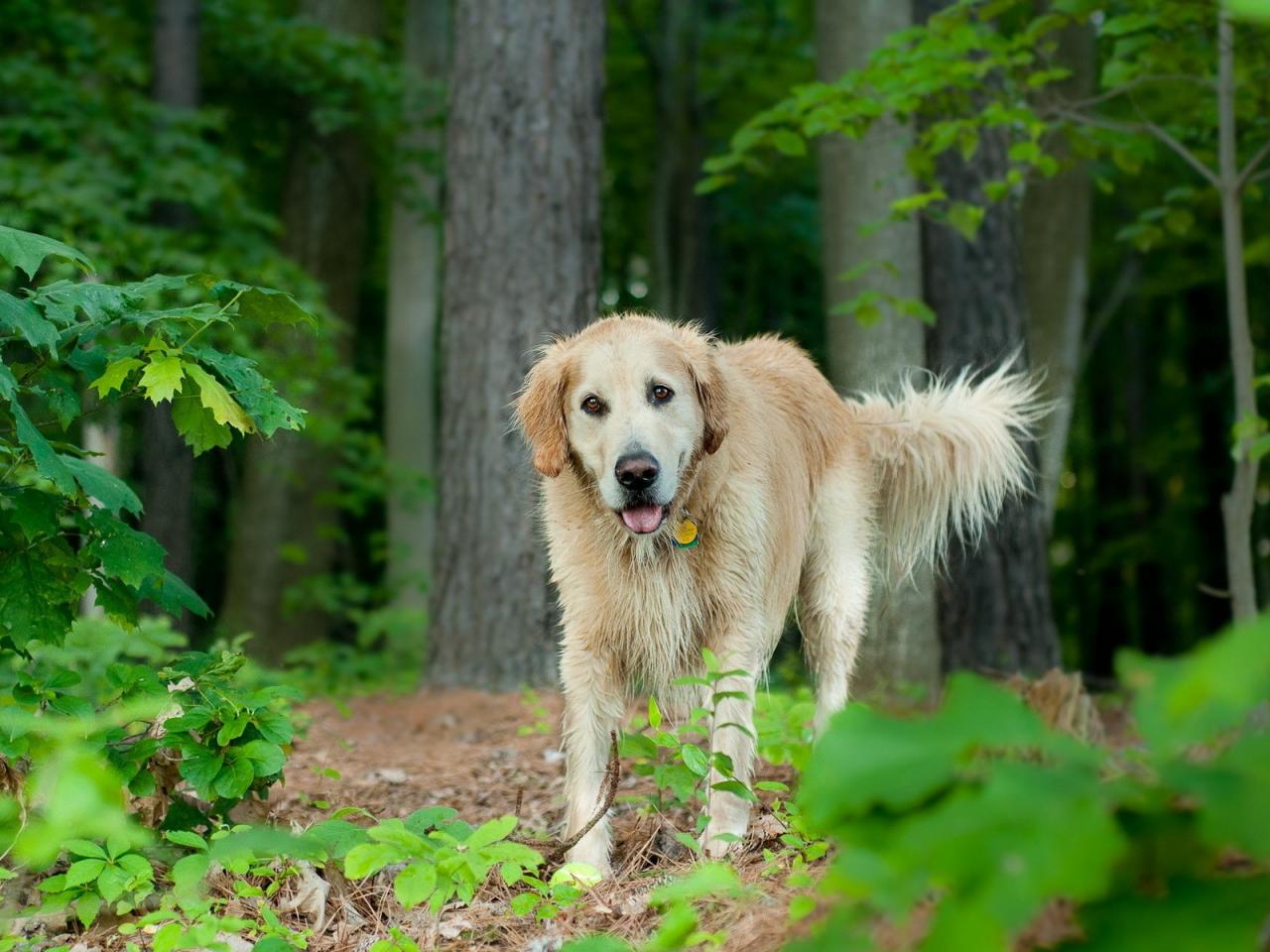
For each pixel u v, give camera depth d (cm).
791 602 478
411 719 703
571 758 404
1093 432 2098
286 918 330
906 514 561
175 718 340
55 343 310
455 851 304
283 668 1082
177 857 341
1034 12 938
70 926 321
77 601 357
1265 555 1662
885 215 809
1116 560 1934
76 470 328
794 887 297
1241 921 119
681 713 427
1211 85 585
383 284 2027
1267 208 1501
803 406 500
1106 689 995
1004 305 829
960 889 122
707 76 1848
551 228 771
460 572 772
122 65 1145
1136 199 1492
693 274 1753
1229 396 1827
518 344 766
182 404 357
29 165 988
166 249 1029
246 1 1282
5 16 1085
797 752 337
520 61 768
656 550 402
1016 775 126
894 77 601
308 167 1373
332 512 1385
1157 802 130
